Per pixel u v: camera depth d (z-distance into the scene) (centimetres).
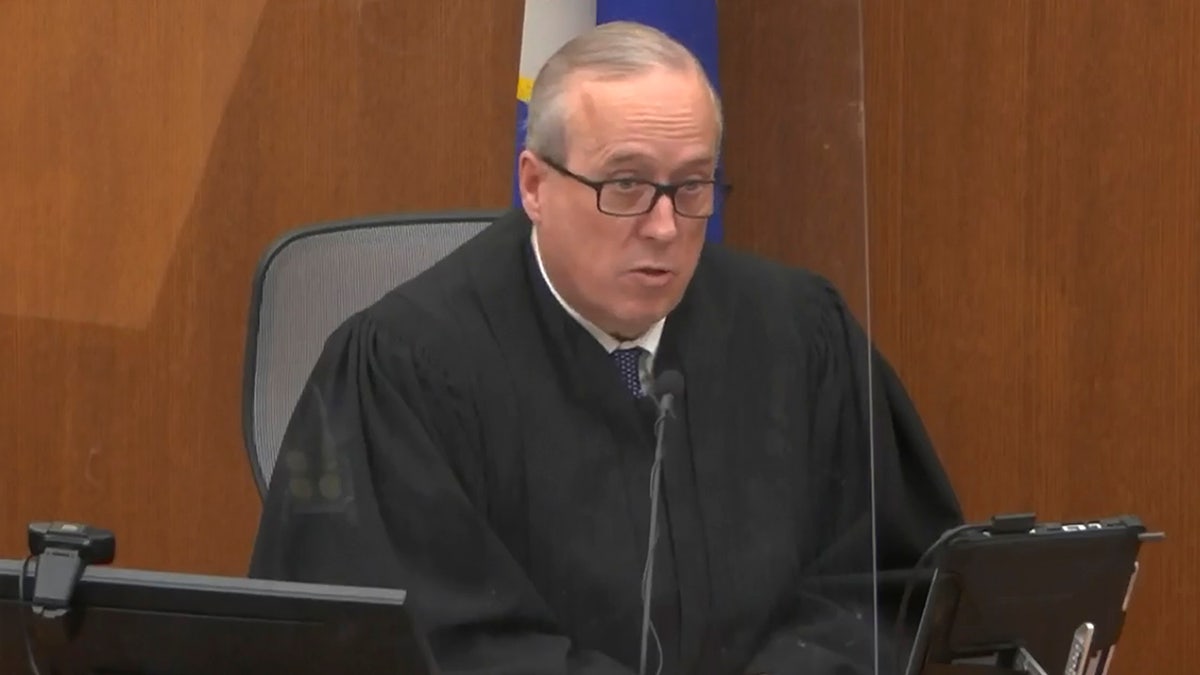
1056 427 1315
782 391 787
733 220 989
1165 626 1282
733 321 798
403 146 1356
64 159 1348
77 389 1371
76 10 1330
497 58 1348
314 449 756
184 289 1357
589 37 719
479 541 726
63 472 1378
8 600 508
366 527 728
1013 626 643
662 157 693
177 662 502
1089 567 642
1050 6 1284
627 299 718
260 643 493
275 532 742
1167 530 1277
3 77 1339
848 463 798
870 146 1368
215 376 1361
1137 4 1249
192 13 1332
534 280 773
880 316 1380
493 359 762
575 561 730
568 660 700
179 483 1370
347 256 907
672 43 714
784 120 1006
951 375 1357
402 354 766
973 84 1323
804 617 716
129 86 1339
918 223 1358
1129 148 1263
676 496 743
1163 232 1256
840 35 1014
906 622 684
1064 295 1302
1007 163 1315
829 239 938
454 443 751
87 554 509
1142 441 1282
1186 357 1256
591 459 747
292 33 1341
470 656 698
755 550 733
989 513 1348
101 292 1361
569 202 708
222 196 1350
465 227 915
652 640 716
